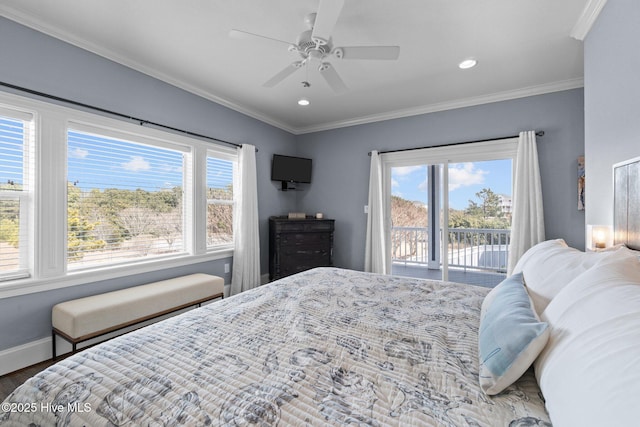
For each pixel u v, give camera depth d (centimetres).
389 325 128
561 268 118
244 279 379
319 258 428
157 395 82
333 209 465
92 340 248
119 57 261
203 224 346
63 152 232
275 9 202
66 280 235
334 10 152
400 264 441
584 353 65
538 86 320
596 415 53
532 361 81
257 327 127
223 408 76
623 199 151
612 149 171
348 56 203
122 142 279
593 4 189
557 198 314
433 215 414
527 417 72
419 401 79
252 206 394
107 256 269
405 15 206
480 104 355
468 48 247
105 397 82
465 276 381
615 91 168
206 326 127
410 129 402
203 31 228
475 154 365
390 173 430
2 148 207
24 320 214
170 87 308
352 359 101
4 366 205
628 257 90
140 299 246
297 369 95
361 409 76
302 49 201
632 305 67
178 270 322
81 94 240
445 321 133
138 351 105
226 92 344
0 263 209
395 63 273
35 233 219
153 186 305
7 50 203
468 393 83
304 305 152
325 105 383
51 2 195
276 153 457
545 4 193
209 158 364
